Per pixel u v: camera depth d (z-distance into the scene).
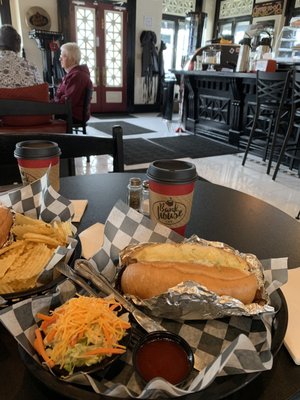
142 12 7.29
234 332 0.50
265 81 3.68
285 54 4.63
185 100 5.77
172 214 0.69
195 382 0.38
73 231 0.69
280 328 0.49
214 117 5.18
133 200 0.90
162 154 4.29
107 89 7.59
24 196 0.74
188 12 7.74
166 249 0.58
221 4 8.45
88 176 1.19
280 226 0.86
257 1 7.51
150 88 8.10
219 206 0.98
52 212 0.72
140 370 0.42
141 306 0.53
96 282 0.54
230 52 5.42
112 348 0.42
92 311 0.44
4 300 0.49
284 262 0.57
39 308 0.46
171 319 0.53
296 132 3.71
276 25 7.18
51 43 6.06
